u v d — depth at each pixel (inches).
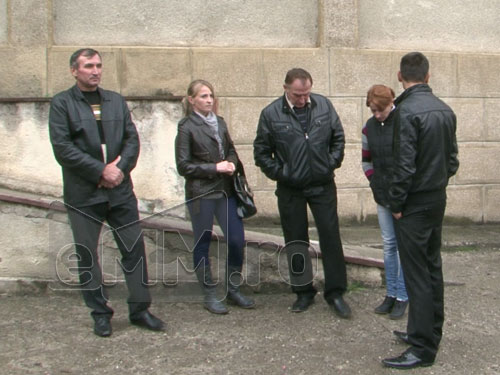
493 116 277.6
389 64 264.7
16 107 225.0
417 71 146.9
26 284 196.5
